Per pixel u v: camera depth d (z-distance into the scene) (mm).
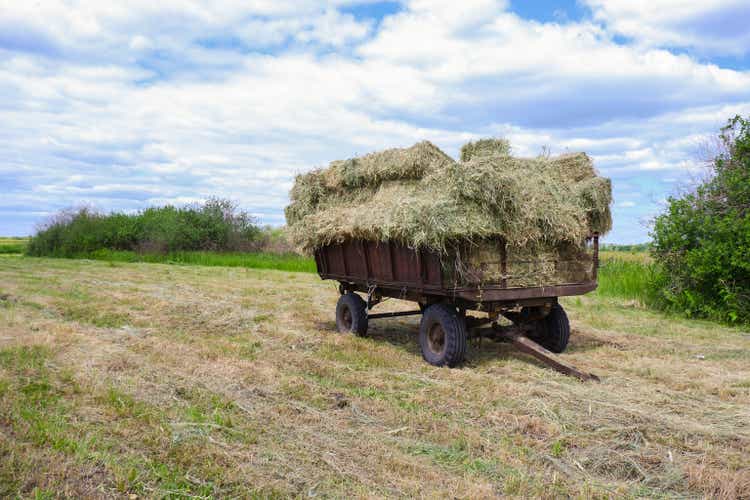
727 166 10922
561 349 7137
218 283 14992
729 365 6621
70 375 5586
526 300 6676
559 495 3406
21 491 3301
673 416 4730
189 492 3320
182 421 4488
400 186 7355
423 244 6094
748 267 9250
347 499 3287
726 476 3568
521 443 4168
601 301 11953
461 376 5938
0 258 24812
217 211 28406
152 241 27234
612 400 5121
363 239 7547
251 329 8672
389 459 3852
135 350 6879
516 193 6094
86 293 11984
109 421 4449
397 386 5605
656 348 7516
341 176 8305
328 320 9773
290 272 19203
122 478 3420
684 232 10750
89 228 28469
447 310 6387
